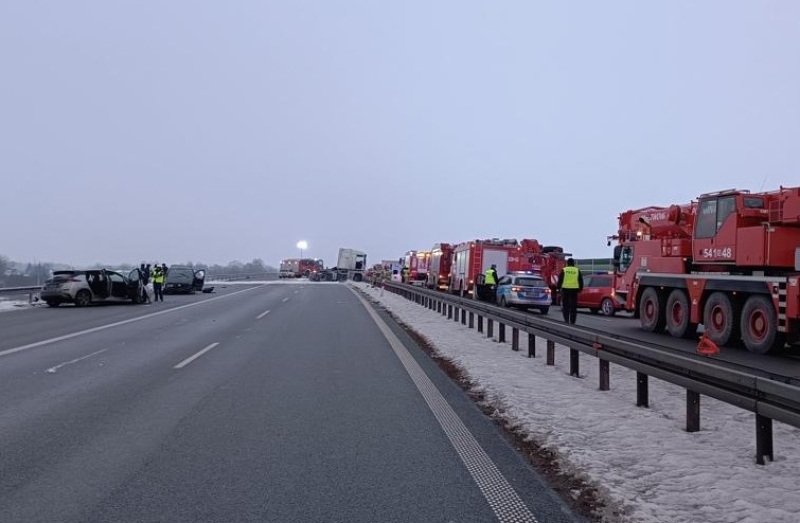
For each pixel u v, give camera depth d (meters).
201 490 4.61
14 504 4.32
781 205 13.33
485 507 4.34
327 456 5.45
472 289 29.72
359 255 75.81
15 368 9.90
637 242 18.42
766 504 4.24
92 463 5.21
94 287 24.25
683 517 4.05
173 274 35.53
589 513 4.24
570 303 16.53
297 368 10.02
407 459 5.38
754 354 13.09
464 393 8.16
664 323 17.03
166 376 9.25
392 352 11.93
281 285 52.72
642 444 5.63
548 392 7.89
